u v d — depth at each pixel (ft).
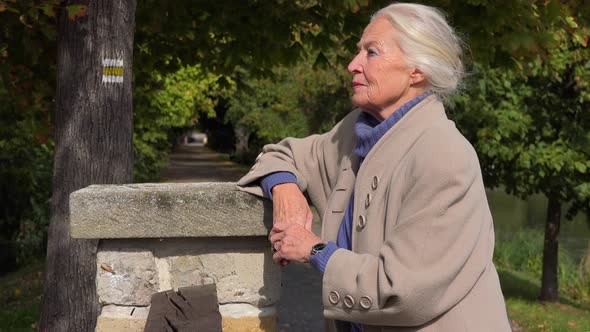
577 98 27.55
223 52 22.18
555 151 27.20
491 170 29.66
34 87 18.93
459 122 27.91
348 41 20.92
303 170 7.53
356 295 5.76
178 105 64.39
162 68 23.98
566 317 28.22
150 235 7.70
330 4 18.21
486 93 27.63
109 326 8.19
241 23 21.03
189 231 7.68
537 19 17.98
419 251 5.52
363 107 6.40
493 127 27.09
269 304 8.39
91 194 7.68
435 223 5.53
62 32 13.01
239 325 8.30
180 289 8.03
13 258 40.81
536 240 44.78
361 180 6.24
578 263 42.91
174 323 7.32
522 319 27.35
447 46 6.19
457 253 5.51
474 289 5.74
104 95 12.88
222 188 7.80
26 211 41.68
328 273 5.96
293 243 6.38
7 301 28.60
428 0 18.20
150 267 8.20
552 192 29.30
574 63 26.25
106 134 12.88
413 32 6.10
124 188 7.94
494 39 18.44
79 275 12.87
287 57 21.89
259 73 24.07
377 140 6.32
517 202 77.25
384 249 5.70
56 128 13.10
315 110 60.03
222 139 184.65
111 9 12.94
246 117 83.05
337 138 7.30
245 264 8.32
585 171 27.63
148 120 28.63
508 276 38.50
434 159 5.67
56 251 12.94
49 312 12.96
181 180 88.58
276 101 75.41
